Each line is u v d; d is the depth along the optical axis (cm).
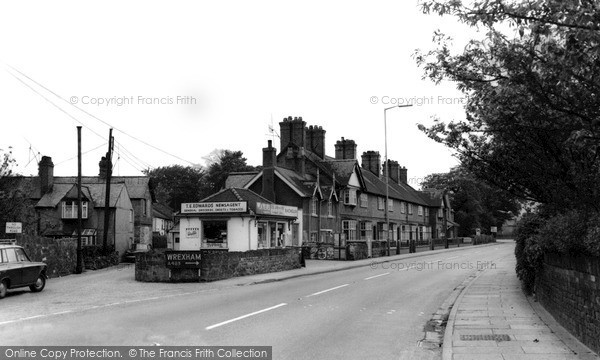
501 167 1254
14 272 1812
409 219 6762
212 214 3238
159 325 1119
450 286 2027
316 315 1287
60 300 1673
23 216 3369
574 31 588
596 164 941
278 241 3644
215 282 2252
